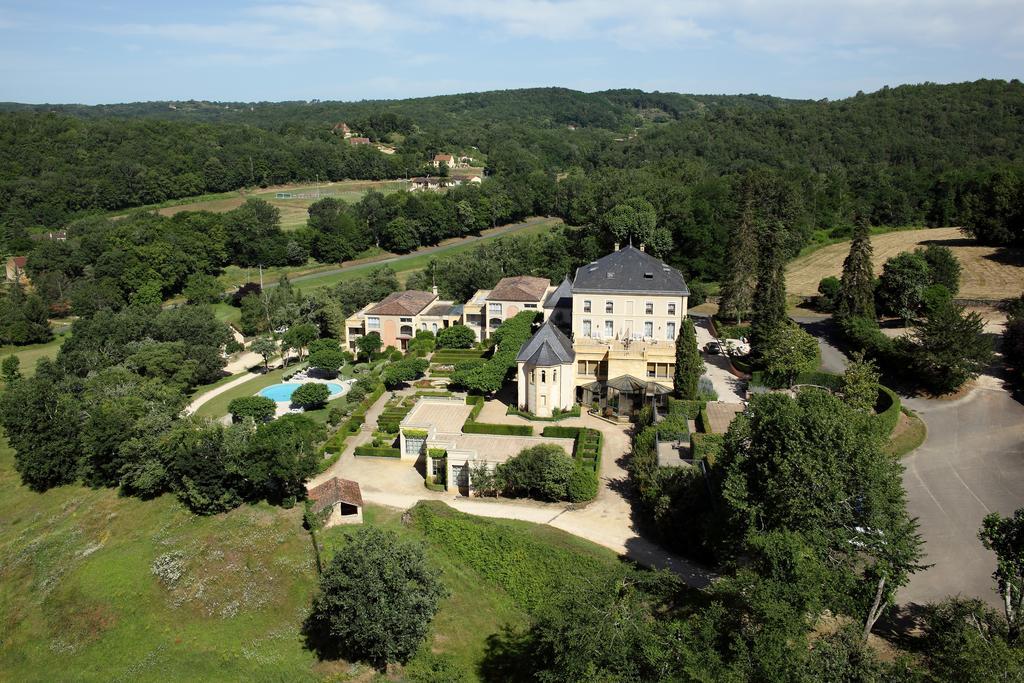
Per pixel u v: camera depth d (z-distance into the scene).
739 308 131.00
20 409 86.75
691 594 47.53
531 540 62.28
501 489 75.75
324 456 86.88
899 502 46.97
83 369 123.50
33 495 86.12
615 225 168.38
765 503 48.22
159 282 183.38
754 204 155.50
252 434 79.31
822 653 37.50
